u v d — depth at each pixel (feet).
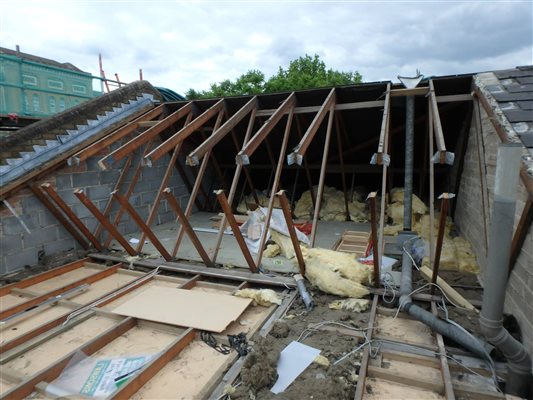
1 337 9.53
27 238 14.30
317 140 20.48
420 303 10.29
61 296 11.45
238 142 21.91
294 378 7.16
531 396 6.95
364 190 23.03
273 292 10.91
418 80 14.35
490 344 7.96
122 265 14.17
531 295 7.62
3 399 6.79
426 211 17.26
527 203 7.54
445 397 6.73
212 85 57.31
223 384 7.17
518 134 9.15
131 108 19.08
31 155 14.20
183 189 23.04
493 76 13.03
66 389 7.25
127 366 7.95
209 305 10.33
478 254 12.70
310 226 18.25
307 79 55.16
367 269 11.00
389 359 8.02
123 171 17.80
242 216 19.51
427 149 18.72
